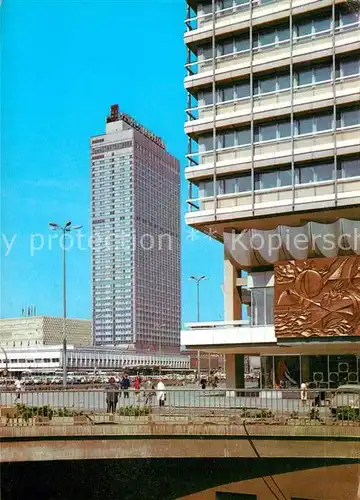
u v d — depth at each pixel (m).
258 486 21.61
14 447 21.23
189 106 46.38
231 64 45.09
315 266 38.88
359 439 20.50
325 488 20.94
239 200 43.69
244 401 26.11
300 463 21.30
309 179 41.72
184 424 21.62
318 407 21.77
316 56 41.75
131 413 22.47
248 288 43.72
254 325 42.78
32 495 21.72
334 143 40.72
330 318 38.00
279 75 43.50
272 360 44.69
